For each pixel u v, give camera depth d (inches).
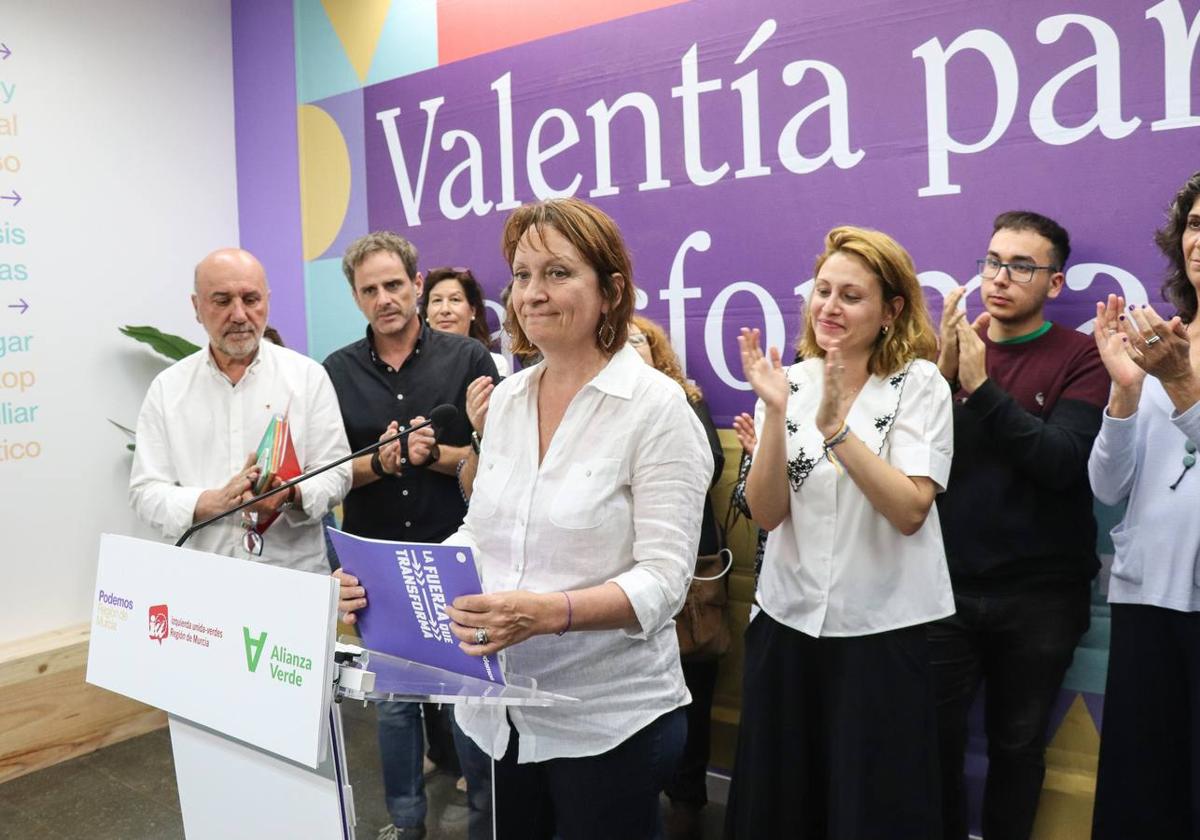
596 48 110.5
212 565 48.0
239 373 93.4
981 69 87.3
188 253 143.1
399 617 50.7
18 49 122.3
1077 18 82.6
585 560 53.0
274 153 144.2
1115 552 74.5
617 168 110.2
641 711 54.4
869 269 70.2
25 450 124.3
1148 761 71.9
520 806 56.3
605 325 54.8
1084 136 83.2
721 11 101.2
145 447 92.4
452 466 96.7
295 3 139.1
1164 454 70.7
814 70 96.0
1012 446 79.3
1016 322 84.7
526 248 52.8
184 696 49.4
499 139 120.0
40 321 125.6
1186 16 78.2
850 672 69.3
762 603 75.5
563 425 54.4
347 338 139.4
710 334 105.0
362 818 47.9
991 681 85.4
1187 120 78.8
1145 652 71.7
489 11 119.3
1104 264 83.2
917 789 68.4
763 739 73.5
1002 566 81.9
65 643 123.9
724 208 102.8
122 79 134.0
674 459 52.8
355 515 101.4
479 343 104.1
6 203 121.6
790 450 72.1
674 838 97.2
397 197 131.1
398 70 129.0
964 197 89.1
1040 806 89.0
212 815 52.9
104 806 110.7
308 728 42.6
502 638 46.0
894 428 70.0
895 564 69.3
